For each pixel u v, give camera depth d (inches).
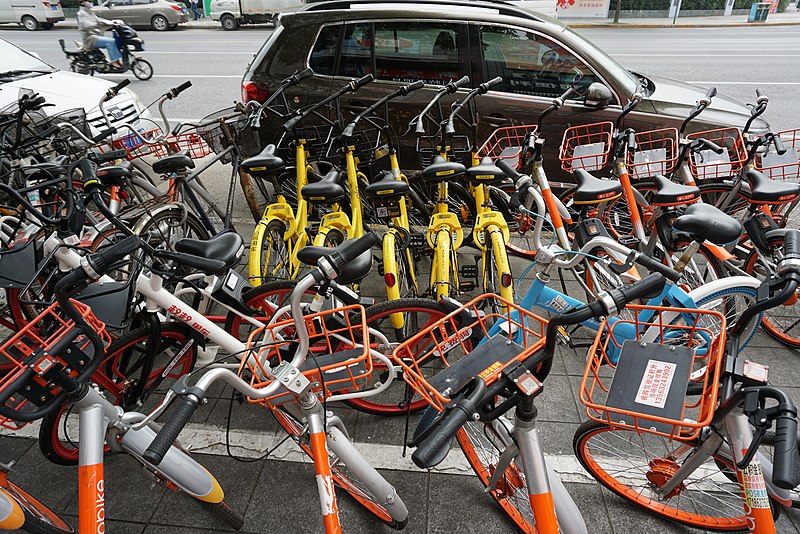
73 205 96.7
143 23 653.3
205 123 158.7
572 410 109.2
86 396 64.1
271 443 102.6
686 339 95.8
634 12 843.4
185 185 137.8
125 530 87.2
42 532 74.5
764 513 61.9
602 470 88.2
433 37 168.4
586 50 162.4
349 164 141.4
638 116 161.5
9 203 129.0
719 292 95.7
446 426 45.6
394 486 93.3
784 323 125.7
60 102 211.3
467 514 88.4
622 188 126.6
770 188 119.6
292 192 162.1
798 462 55.8
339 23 171.5
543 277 93.4
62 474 97.6
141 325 96.4
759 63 433.1
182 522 88.5
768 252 91.3
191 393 51.8
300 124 177.6
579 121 164.7
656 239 119.0
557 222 105.3
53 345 59.7
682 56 474.0
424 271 157.4
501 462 71.7
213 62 467.2
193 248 90.8
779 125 271.9
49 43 567.8
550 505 56.0
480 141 172.4
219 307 139.3
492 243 111.9
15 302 118.3
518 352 69.9
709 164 139.9
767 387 54.1
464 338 83.8
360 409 106.0
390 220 126.1
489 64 168.2
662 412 61.2
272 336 83.6
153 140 156.1
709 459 81.8
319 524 88.1
